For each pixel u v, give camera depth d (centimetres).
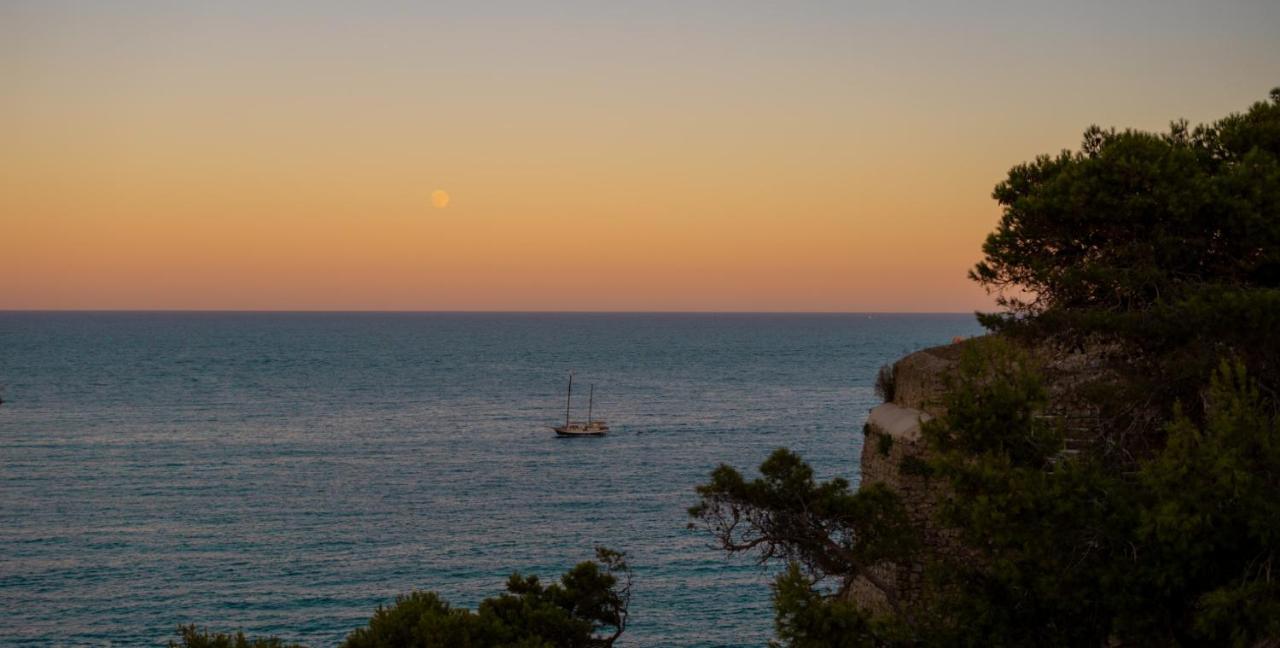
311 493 9625
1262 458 1269
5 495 9406
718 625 5566
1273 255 1662
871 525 1952
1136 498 1366
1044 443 1471
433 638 1684
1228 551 1259
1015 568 1373
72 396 17938
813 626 1476
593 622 2158
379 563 7075
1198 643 1283
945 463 1455
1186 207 1683
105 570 6875
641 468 10988
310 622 5806
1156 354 1695
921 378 2394
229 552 7375
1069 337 1791
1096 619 1355
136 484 10012
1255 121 1903
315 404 17162
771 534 1973
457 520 8412
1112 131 1916
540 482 10200
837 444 12488
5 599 6206
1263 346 1580
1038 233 1847
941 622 1478
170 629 5678
